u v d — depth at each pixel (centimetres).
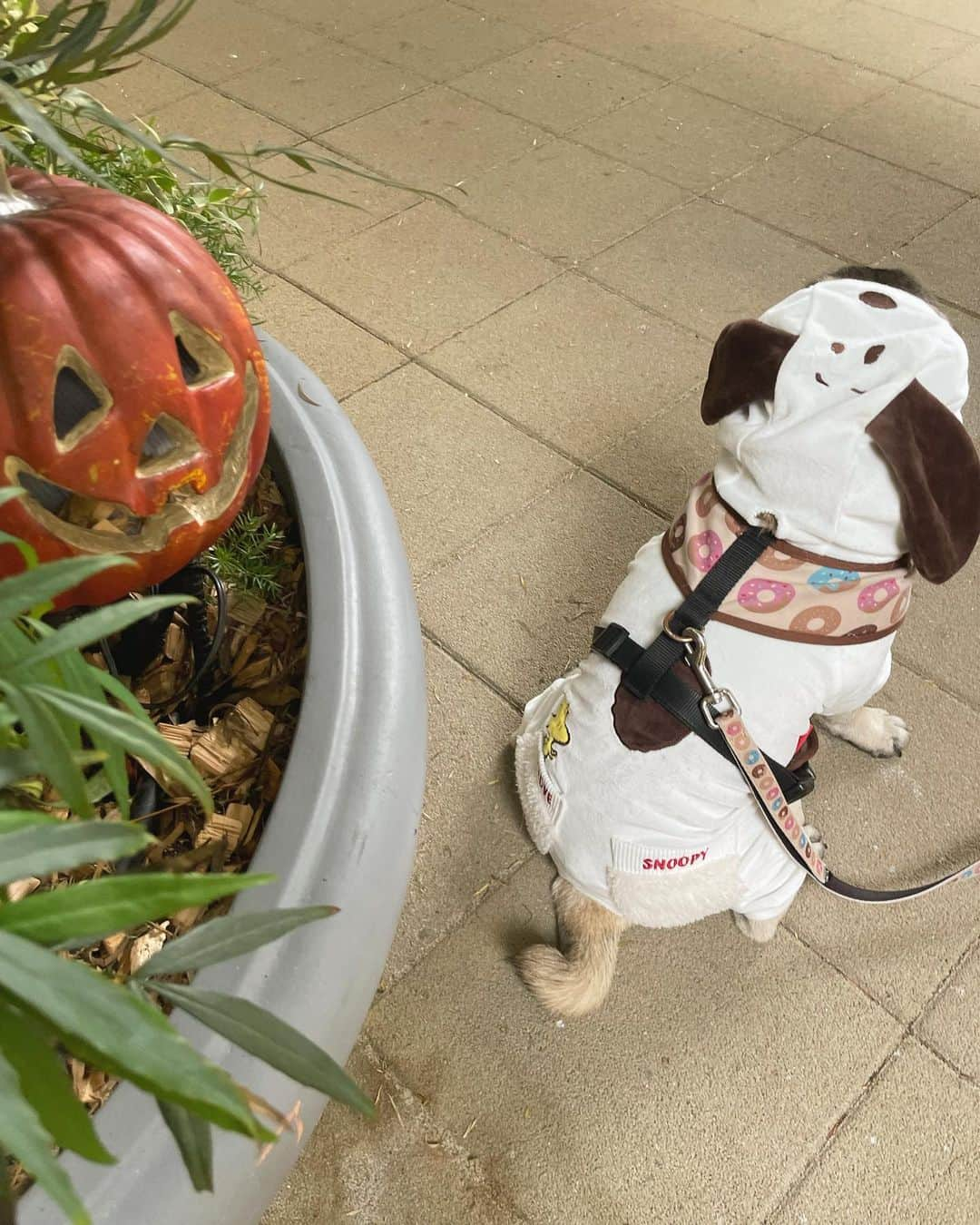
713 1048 159
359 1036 159
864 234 308
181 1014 100
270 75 364
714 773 138
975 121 360
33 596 60
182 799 128
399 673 128
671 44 398
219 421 115
